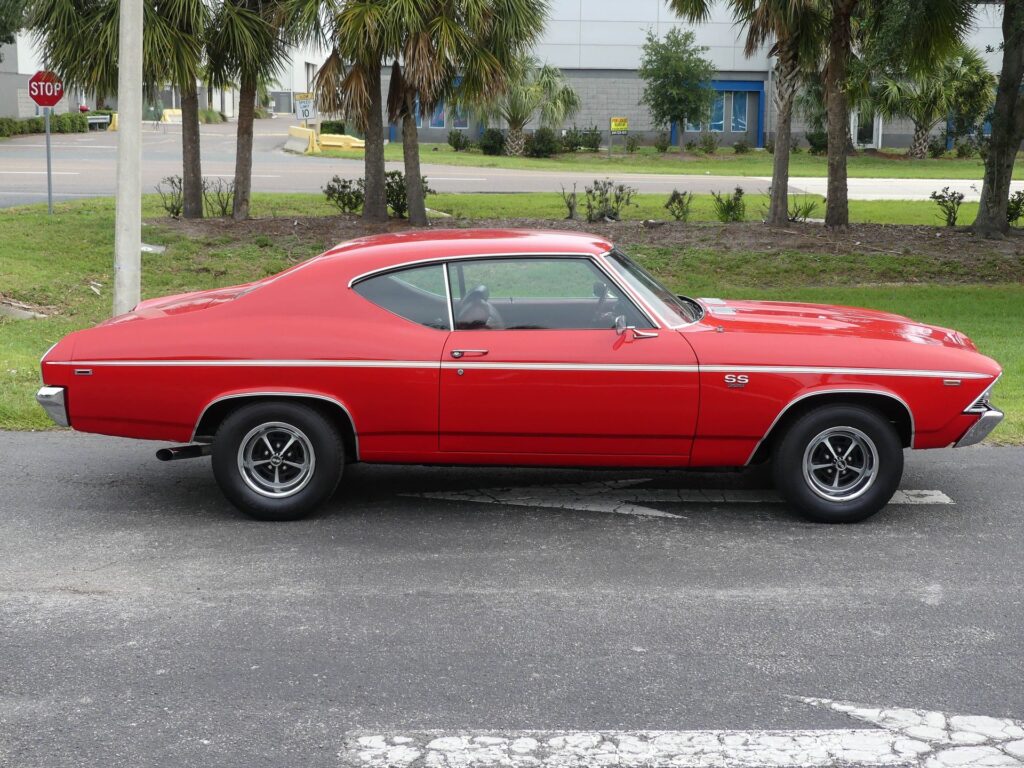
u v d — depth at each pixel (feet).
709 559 18.26
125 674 13.99
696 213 74.38
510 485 22.77
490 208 73.36
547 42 160.45
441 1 52.21
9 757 11.97
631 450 19.90
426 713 12.98
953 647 14.82
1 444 25.62
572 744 12.25
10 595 16.60
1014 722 12.77
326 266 20.34
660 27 160.66
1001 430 26.96
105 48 51.29
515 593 16.74
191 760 11.93
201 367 19.56
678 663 14.33
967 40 143.54
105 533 19.54
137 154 32.86
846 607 16.21
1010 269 55.31
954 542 19.19
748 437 19.67
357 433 19.80
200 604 16.30
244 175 60.80
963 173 128.88
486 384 19.47
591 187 93.40
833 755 12.03
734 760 11.92
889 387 19.48
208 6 53.26
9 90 157.38
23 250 53.01
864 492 19.94
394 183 63.57
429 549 18.74
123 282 33.17
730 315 21.43
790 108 62.59
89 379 19.76
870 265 55.36
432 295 19.98
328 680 13.83
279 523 20.16
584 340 19.58
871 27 57.72
